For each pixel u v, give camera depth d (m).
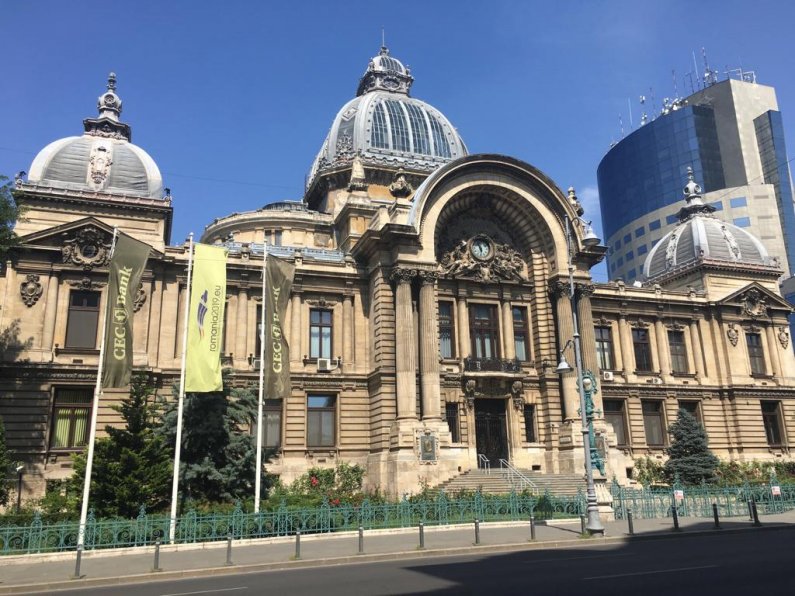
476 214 50.16
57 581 17.91
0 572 19.64
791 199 132.75
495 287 49.22
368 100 66.81
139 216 42.62
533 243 50.25
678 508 33.84
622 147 152.38
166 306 42.09
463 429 44.84
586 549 22.78
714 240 62.47
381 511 29.16
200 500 28.52
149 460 27.97
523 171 48.72
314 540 25.77
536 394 47.56
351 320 46.62
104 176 43.09
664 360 55.78
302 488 40.75
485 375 45.69
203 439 29.48
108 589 17.00
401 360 42.12
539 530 28.09
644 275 66.88
